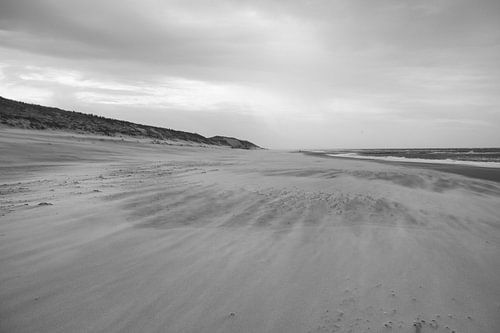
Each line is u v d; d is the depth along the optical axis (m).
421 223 5.77
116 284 3.17
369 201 7.23
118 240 4.28
